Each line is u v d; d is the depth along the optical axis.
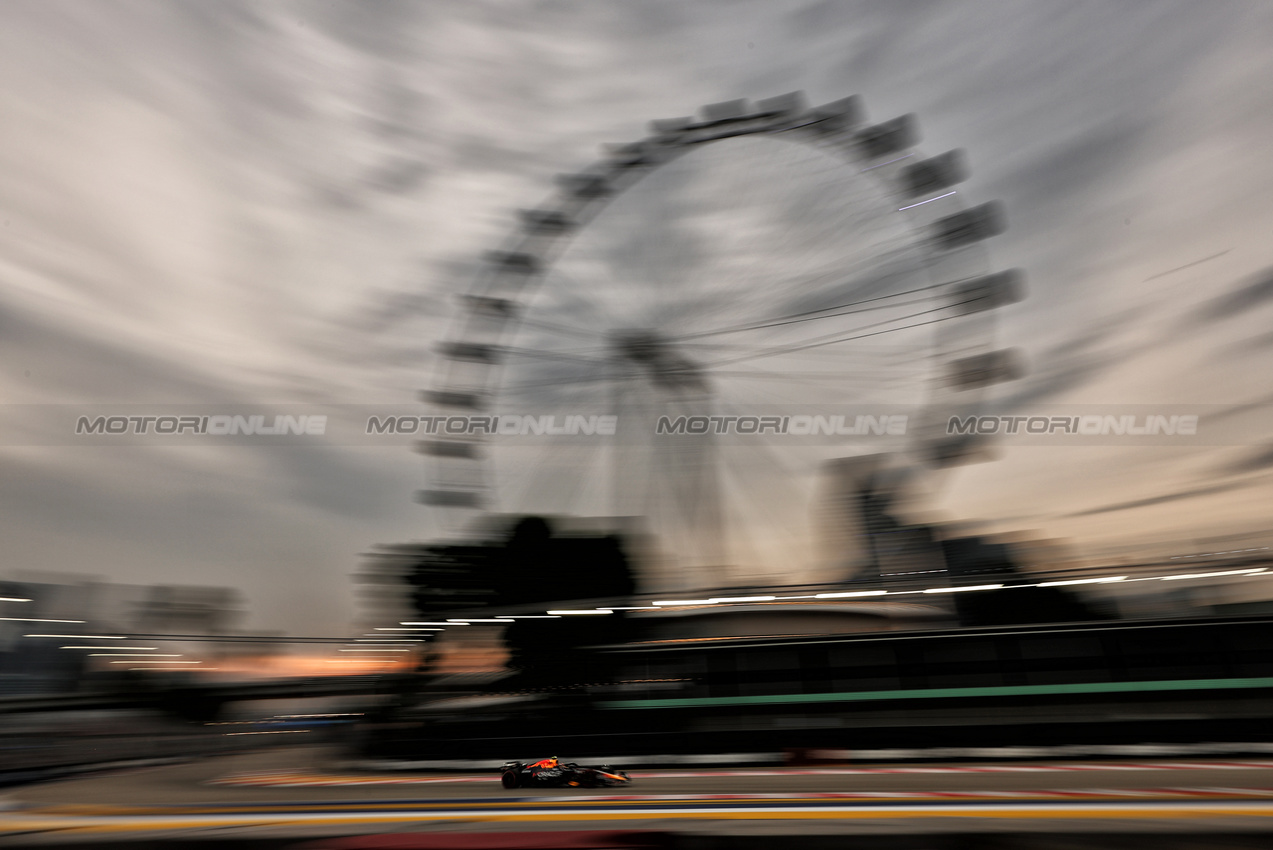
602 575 44.03
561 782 17.72
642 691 24.53
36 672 72.00
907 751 21.73
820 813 12.89
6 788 23.97
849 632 24.14
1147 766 18.50
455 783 19.98
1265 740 20.09
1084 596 25.41
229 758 34.47
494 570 48.34
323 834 12.23
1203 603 23.45
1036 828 11.02
